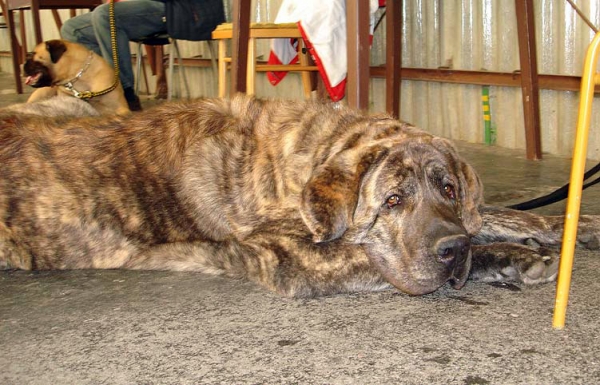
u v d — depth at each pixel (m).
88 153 2.05
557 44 3.18
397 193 1.78
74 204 2.03
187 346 1.65
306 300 1.84
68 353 1.64
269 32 3.06
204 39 4.07
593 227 2.06
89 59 4.17
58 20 6.36
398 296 1.84
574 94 3.17
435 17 3.60
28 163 2.05
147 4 4.23
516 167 3.03
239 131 2.01
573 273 1.92
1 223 2.06
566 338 1.61
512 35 3.32
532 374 1.50
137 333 1.71
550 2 3.17
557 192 2.27
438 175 1.82
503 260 1.85
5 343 1.69
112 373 1.56
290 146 1.92
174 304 1.84
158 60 5.53
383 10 3.74
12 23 6.06
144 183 2.03
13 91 6.37
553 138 3.27
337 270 1.84
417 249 1.75
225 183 1.98
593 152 3.15
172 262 2.02
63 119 2.13
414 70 3.71
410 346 1.61
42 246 2.05
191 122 2.06
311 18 3.02
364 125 1.92
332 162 1.83
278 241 1.87
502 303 1.77
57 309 1.84
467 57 3.51
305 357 1.59
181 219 2.01
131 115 2.12
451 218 1.77
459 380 1.49
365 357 1.58
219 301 1.85
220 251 1.95
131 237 2.04
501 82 3.35
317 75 3.62
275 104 2.04
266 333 1.69
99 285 1.96
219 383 1.52
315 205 1.77
